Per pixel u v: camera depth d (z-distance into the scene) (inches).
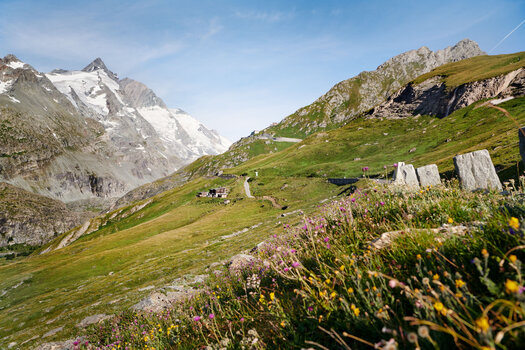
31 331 1113.4
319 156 6318.9
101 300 1433.3
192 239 2962.6
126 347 290.7
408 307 99.6
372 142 5989.2
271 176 5954.7
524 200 136.1
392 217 206.4
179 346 182.1
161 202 7007.9
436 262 108.1
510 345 62.4
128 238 4163.4
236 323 160.6
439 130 4709.6
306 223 240.2
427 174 543.5
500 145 2126.0
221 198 5123.0
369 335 94.1
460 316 77.5
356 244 163.0
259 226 2534.5
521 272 77.5
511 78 5088.6
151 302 712.4
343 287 120.6
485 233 110.5
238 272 303.6
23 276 2930.6
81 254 3831.2
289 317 126.0
